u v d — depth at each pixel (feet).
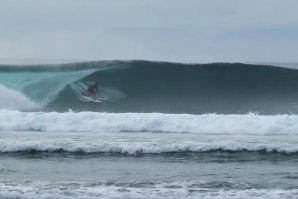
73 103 354.95
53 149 209.97
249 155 208.23
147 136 237.66
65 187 153.48
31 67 365.20
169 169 183.32
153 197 142.51
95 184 158.51
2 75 359.87
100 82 369.50
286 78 378.53
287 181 165.99
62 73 367.04
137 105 359.87
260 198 142.00
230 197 142.41
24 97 352.69
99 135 239.50
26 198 141.59
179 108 356.38
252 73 383.65
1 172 176.55
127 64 375.04
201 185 157.79
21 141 214.28
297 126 255.50
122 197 142.61
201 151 211.61
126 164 191.21
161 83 377.50
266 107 359.05
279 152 211.41
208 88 380.37
